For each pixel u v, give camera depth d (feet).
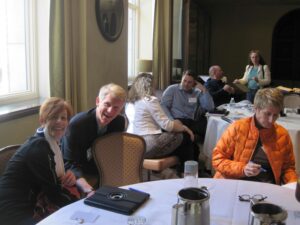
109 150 7.49
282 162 7.16
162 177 11.76
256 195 5.31
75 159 7.41
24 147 5.75
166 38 22.08
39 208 5.72
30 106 9.78
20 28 10.54
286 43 35.24
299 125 10.79
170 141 10.03
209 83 18.19
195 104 13.93
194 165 5.62
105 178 7.42
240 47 35.22
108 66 14.07
